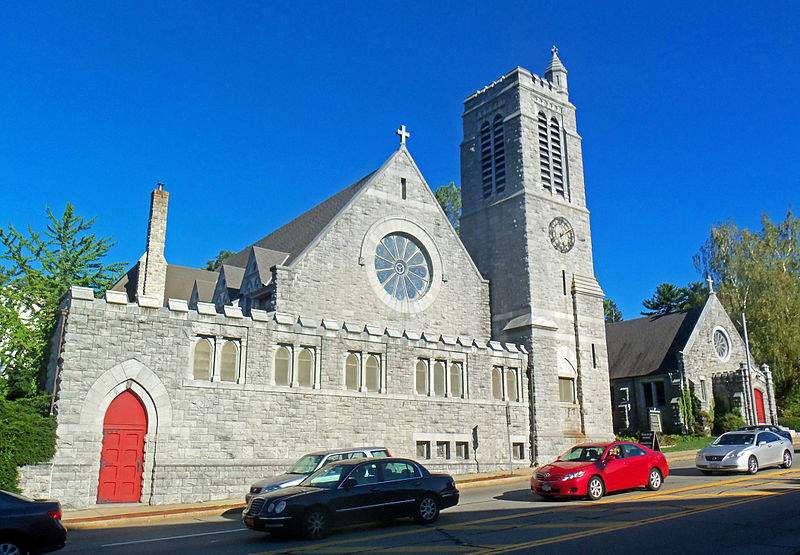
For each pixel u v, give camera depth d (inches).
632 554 480.7
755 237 2632.9
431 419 1269.7
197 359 1026.7
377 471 681.0
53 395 922.1
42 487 863.7
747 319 2433.6
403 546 547.5
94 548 597.3
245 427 1035.9
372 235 1408.7
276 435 1064.2
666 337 2197.3
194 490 965.8
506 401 1366.9
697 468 1168.8
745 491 814.5
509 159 1708.9
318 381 1133.7
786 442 1130.0
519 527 621.9
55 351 984.3
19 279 1603.1
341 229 1365.7
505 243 1658.5
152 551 571.2
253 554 537.3
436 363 1320.1
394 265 1451.8
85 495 887.1
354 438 1152.2
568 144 1792.6
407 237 1491.1
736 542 516.4
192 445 983.6
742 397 2016.5
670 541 524.1
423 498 687.1
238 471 1008.9
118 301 965.2
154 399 965.8
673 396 2020.2
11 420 845.2
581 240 1722.4
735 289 2522.1
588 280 1694.1
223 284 1523.1
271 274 1280.8
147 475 938.7
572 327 1624.0
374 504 655.1
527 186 1647.4
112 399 941.8
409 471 701.9
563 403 1544.0
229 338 1061.8
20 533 493.0
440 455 1277.1
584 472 812.0
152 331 986.1
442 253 1525.6
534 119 1732.3
